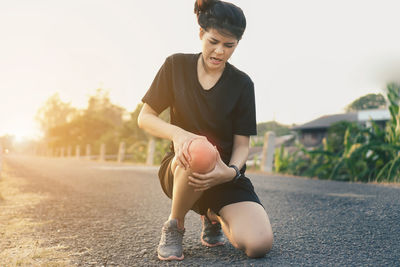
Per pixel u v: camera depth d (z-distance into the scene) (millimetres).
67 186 5258
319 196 3807
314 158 6957
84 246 2055
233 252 1880
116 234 2352
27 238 2248
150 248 2000
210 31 1578
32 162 15773
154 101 1851
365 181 5555
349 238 2154
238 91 1814
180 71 1831
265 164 7727
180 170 1613
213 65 1657
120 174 7562
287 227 2467
